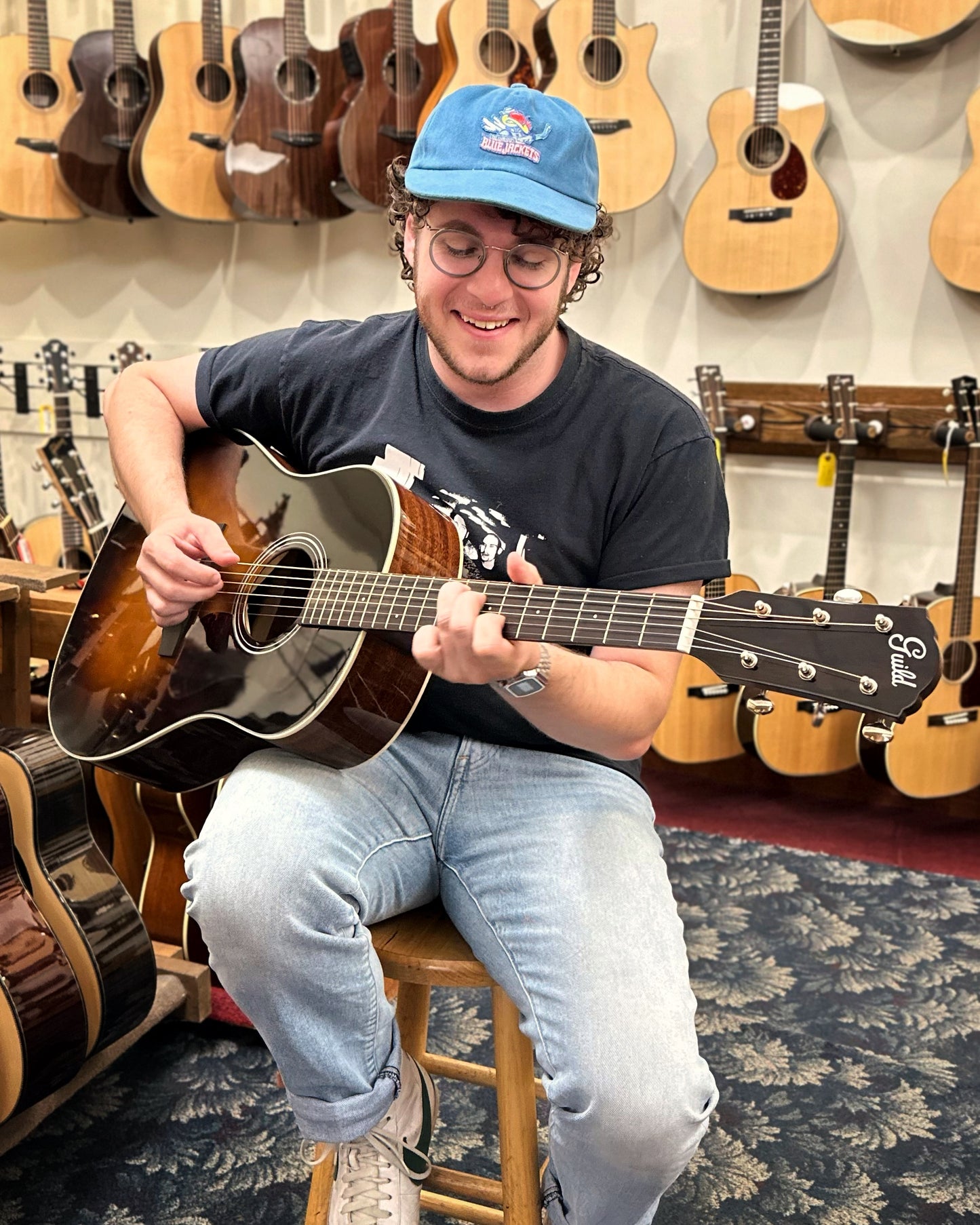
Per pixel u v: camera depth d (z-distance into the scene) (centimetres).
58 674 158
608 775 138
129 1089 183
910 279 284
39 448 258
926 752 280
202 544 144
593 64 284
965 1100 184
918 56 274
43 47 321
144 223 346
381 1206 127
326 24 317
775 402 293
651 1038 114
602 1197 120
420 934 134
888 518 294
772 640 106
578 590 116
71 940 168
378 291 327
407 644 131
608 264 308
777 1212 160
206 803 202
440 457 143
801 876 257
